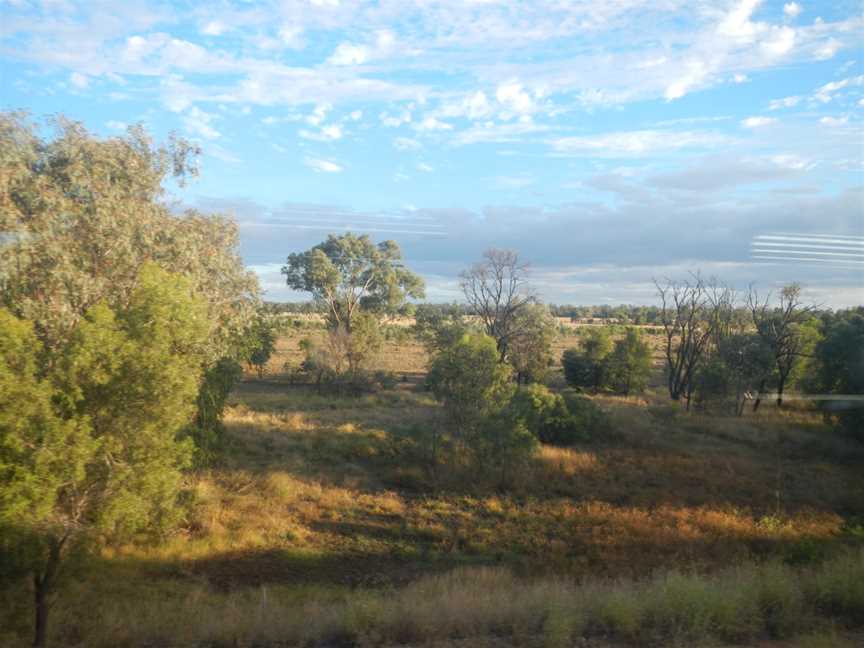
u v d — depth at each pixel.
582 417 26.55
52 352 8.30
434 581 11.54
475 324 46.53
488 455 20.39
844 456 24.25
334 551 14.41
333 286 56.81
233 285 15.93
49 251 10.95
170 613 9.28
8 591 9.38
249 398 37.72
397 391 43.09
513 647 6.80
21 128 11.67
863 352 25.94
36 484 7.38
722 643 6.82
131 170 13.48
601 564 13.34
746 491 19.62
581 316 128.00
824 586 8.12
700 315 44.41
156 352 8.33
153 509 9.40
